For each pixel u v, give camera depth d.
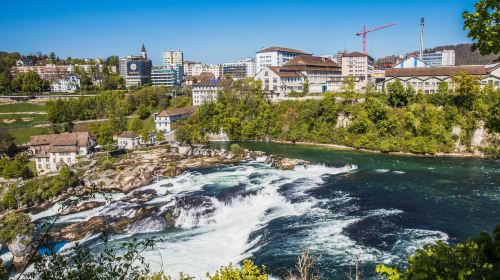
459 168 95.25
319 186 79.69
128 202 77.31
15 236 61.47
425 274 16.58
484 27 17.06
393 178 85.19
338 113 141.50
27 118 186.12
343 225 57.19
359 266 44.41
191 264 50.38
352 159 109.62
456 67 146.50
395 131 124.88
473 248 17.78
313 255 47.97
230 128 157.38
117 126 168.12
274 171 97.94
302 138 145.25
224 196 73.38
